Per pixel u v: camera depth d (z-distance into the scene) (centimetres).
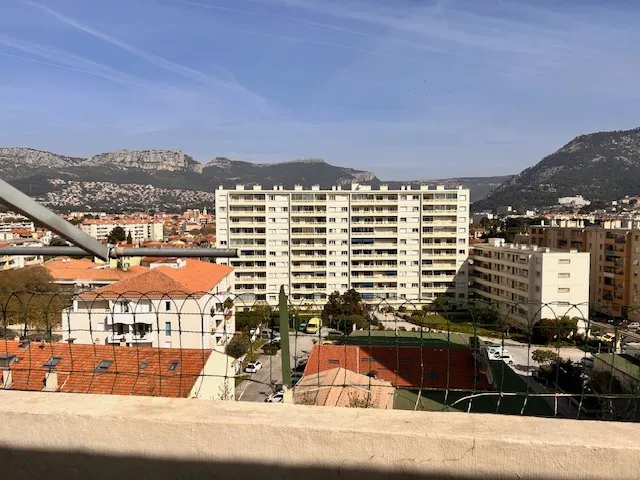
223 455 235
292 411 245
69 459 248
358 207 5197
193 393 824
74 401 260
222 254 296
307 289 5197
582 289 3953
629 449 211
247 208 5134
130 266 3925
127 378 830
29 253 311
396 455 223
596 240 5175
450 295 5275
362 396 604
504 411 795
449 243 5259
